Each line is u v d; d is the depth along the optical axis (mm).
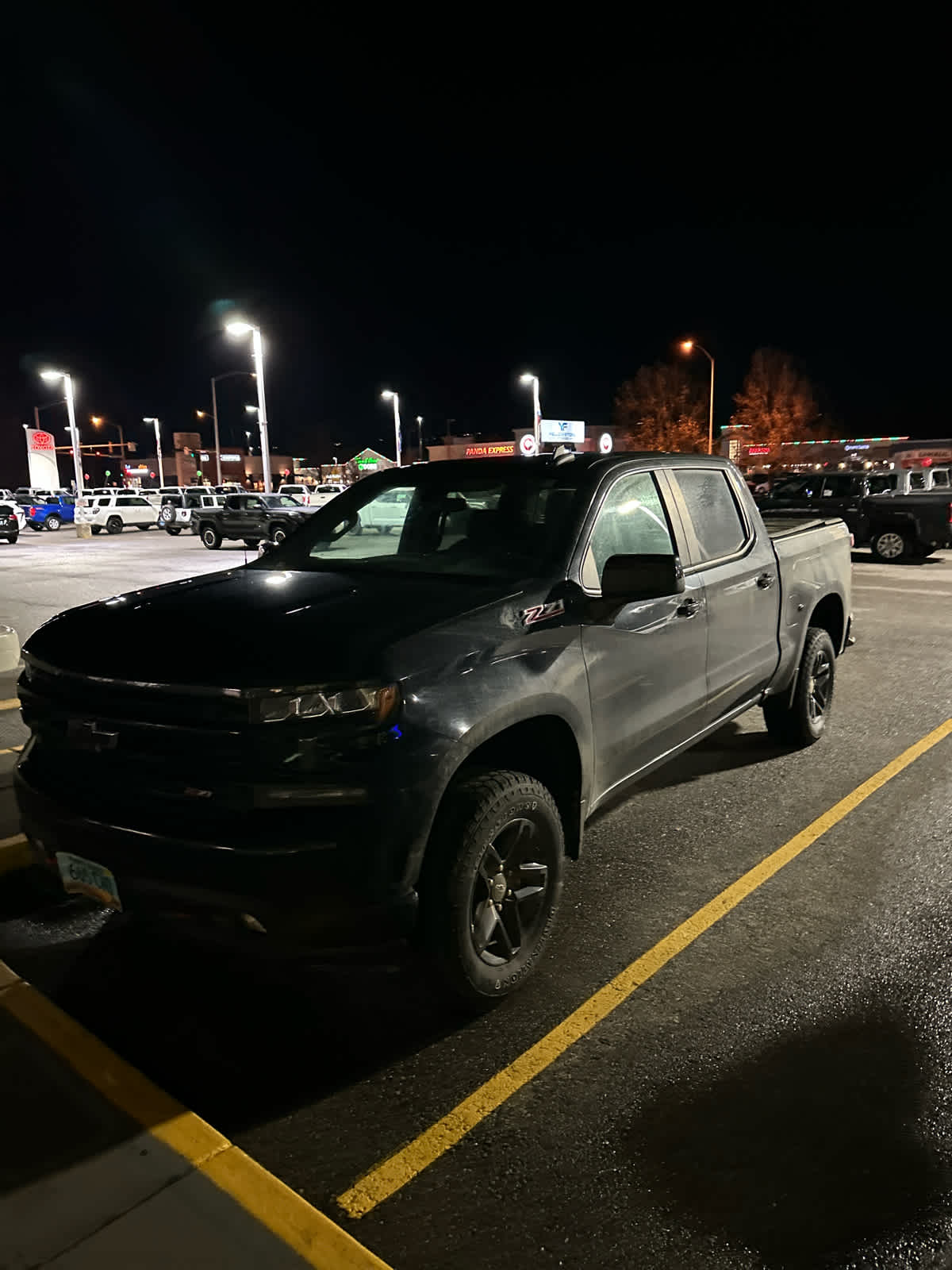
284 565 4223
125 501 40250
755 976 3486
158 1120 2578
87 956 3656
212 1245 2146
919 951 3656
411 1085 2885
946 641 10062
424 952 3016
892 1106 2762
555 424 61531
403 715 2775
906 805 5230
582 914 3980
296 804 2678
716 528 4859
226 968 3574
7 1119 2578
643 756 4102
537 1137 2643
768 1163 2531
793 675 5816
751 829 4898
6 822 4820
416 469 4492
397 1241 2273
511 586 3439
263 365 36562
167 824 2752
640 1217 2344
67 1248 2133
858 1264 2191
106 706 2885
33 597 15008
